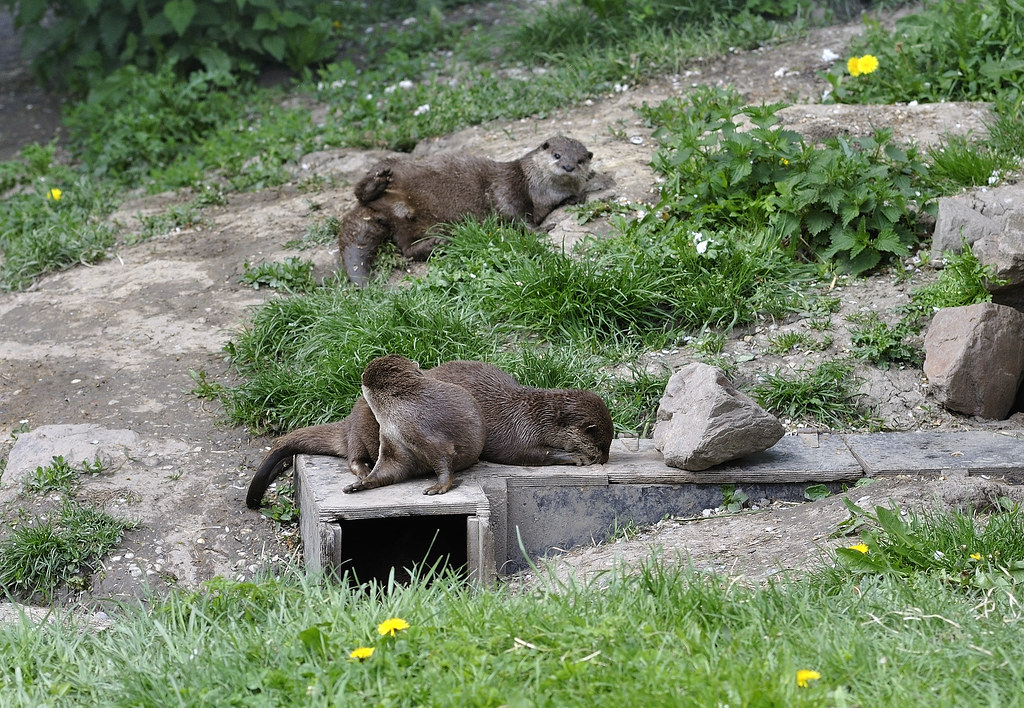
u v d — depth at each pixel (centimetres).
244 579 940
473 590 775
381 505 846
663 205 1377
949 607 662
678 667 578
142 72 2266
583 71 1919
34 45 2397
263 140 1862
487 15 2433
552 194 1441
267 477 991
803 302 1227
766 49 1962
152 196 1788
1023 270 1140
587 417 951
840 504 880
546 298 1221
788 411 1100
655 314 1236
